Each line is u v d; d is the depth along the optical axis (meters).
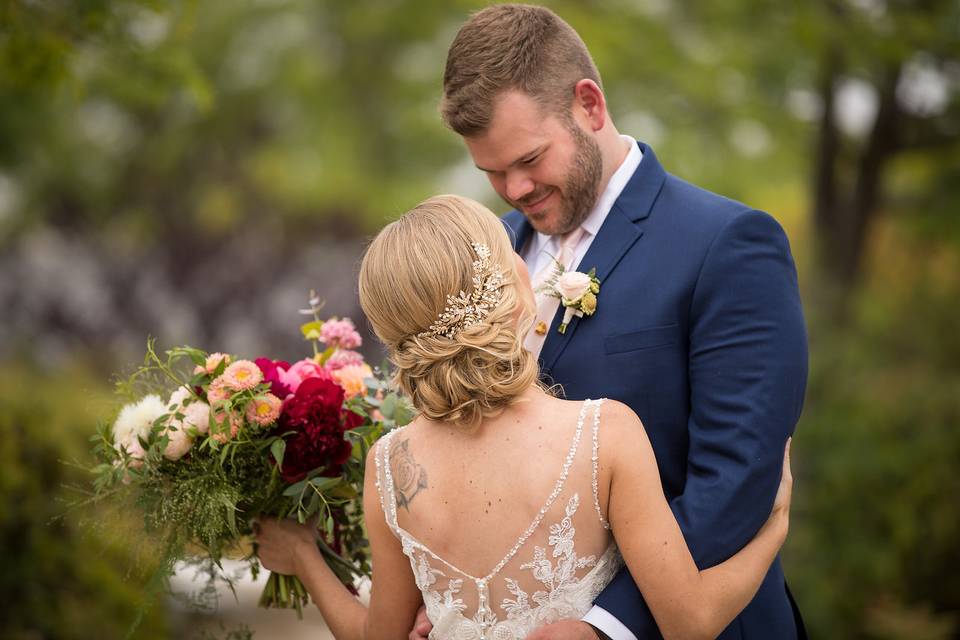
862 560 7.20
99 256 20.44
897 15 8.74
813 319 9.20
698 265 2.77
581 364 2.85
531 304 2.54
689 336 2.78
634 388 2.79
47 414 5.16
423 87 17.64
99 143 19.94
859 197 10.22
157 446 2.78
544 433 2.41
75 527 4.90
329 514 2.87
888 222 11.15
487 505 2.40
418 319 2.42
